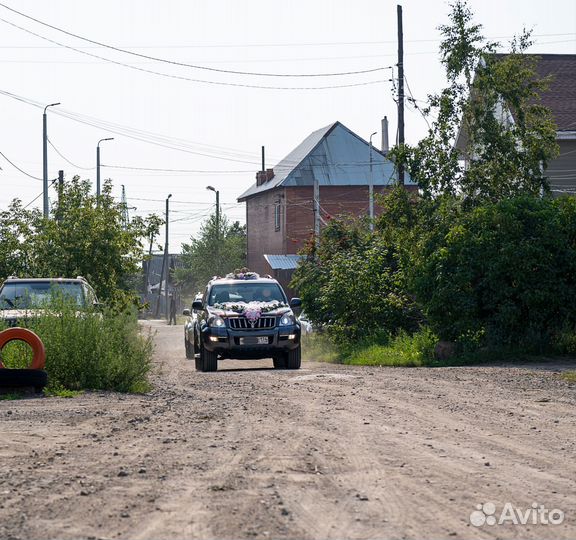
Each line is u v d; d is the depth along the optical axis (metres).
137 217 53.09
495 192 43.47
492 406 21.91
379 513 11.13
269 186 118.62
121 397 24.98
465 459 14.83
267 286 40.16
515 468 14.07
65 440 17.11
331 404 22.55
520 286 36.91
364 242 52.84
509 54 45.28
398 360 38.56
